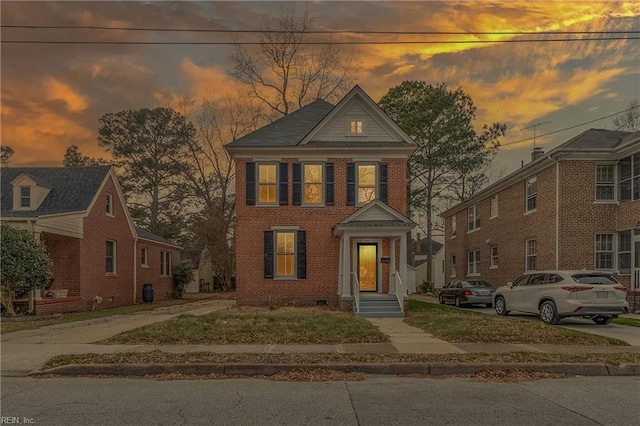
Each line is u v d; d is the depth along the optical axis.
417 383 7.16
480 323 12.52
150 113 44.44
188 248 48.91
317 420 5.40
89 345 9.78
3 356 8.73
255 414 5.62
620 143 19.16
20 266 15.48
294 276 19.09
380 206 17.72
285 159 19.34
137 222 46.22
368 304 16.55
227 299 29.91
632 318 15.30
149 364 7.88
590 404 6.02
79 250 20.00
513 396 6.39
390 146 19.17
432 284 37.56
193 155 42.06
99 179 22.03
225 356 8.44
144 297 26.70
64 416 5.57
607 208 19.38
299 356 8.45
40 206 20.09
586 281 13.24
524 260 22.80
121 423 5.32
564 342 9.94
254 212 19.20
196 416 5.55
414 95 33.44
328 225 19.20
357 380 7.32
